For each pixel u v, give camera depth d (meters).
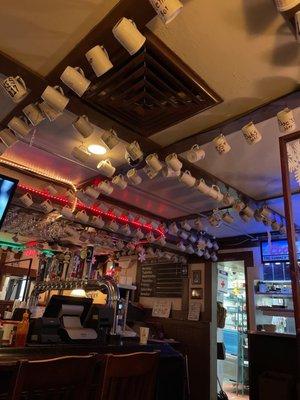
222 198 3.14
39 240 5.70
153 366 1.97
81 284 3.29
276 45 1.62
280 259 4.97
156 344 2.91
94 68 1.57
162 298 6.37
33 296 3.76
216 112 2.13
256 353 3.07
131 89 1.90
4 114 2.31
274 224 3.99
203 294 5.72
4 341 2.23
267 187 3.34
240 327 6.35
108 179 3.25
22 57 1.77
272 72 1.79
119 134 2.40
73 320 2.56
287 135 2.10
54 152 2.91
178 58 1.72
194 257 6.05
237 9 1.46
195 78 1.83
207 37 1.61
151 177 2.71
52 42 1.67
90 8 1.48
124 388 1.84
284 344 2.94
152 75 1.80
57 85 1.86
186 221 4.56
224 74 1.83
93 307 2.66
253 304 5.00
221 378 5.90
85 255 4.84
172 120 2.21
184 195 3.72
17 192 3.44
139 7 1.42
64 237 5.22
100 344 2.45
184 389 2.81
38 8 1.51
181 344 5.54
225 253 5.65
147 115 2.15
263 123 2.27
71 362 1.61
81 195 3.44
